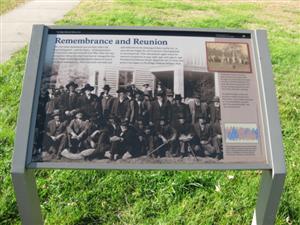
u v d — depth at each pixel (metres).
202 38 2.56
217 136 2.37
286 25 8.99
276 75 5.77
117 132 2.37
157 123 2.39
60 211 3.24
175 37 2.55
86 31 2.56
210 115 2.40
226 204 3.33
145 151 2.33
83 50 2.52
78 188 3.50
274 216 2.46
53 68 2.48
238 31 2.57
